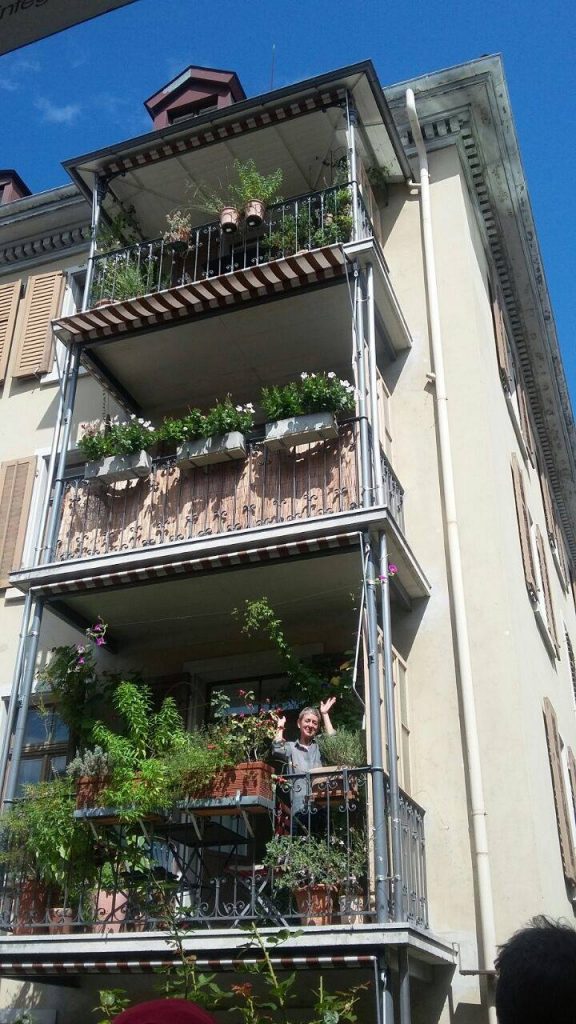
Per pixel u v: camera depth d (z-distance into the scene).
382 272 10.15
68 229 14.08
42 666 10.94
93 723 9.66
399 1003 6.98
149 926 8.09
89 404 12.57
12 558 11.94
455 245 11.54
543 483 16.67
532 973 2.24
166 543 9.23
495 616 9.35
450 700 9.09
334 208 10.70
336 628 10.15
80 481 10.37
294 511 9.28
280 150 11.76
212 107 14.13
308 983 7.70
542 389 16.52
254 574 9.30
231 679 10.53
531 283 14.31
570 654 17.19
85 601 9.97
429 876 8.40
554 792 10.20
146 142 11.48
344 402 9.38
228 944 7.25
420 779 8.84
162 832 8.79
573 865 10.62
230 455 9.75
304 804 7.83
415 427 10.55
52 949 7.77
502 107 11.86
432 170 12.12
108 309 10.57
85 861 8.38
